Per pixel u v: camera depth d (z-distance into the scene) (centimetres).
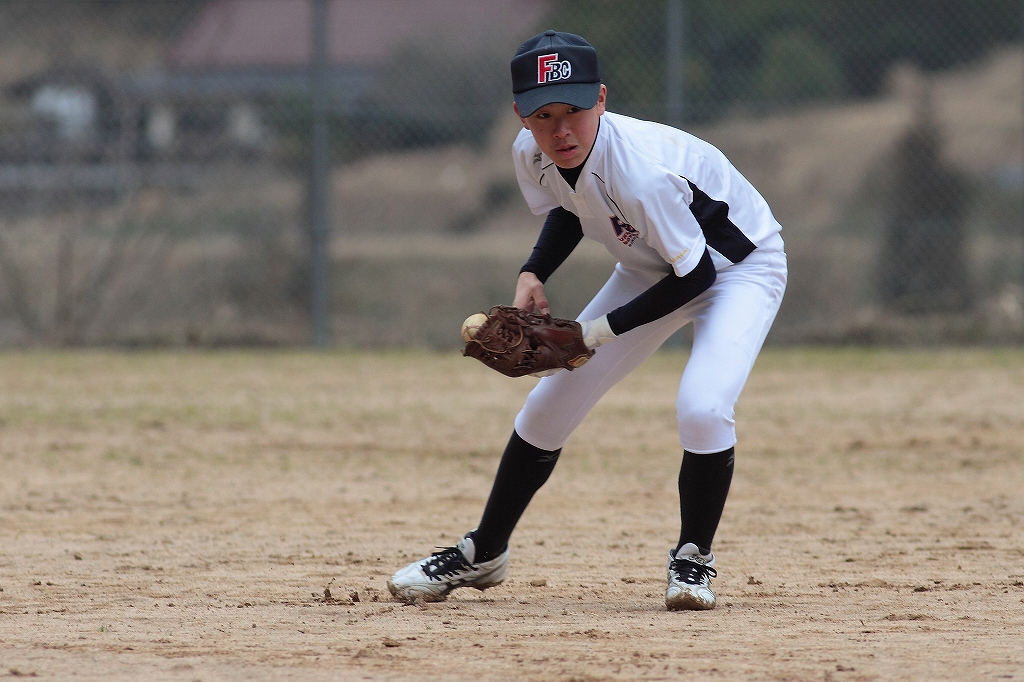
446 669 1020
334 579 1456
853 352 3878
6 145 3909
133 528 1752
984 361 3641
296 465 2252
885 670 1006
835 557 1584
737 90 4550
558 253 1356
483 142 4350
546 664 1034
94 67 4088
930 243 4091
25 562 1534
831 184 4509
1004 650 1077
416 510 1897
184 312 3938
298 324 3941
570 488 2081
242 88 4019
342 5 4372
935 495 2016
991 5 4459
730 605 1312
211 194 3959
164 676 1001
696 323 1320
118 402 2897
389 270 4078
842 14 4591
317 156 3909
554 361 1230
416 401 2975
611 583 1449
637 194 1180
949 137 4331
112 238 3922
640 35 4359
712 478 1268
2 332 3850
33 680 988
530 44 1171
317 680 989
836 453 2389
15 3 4191
